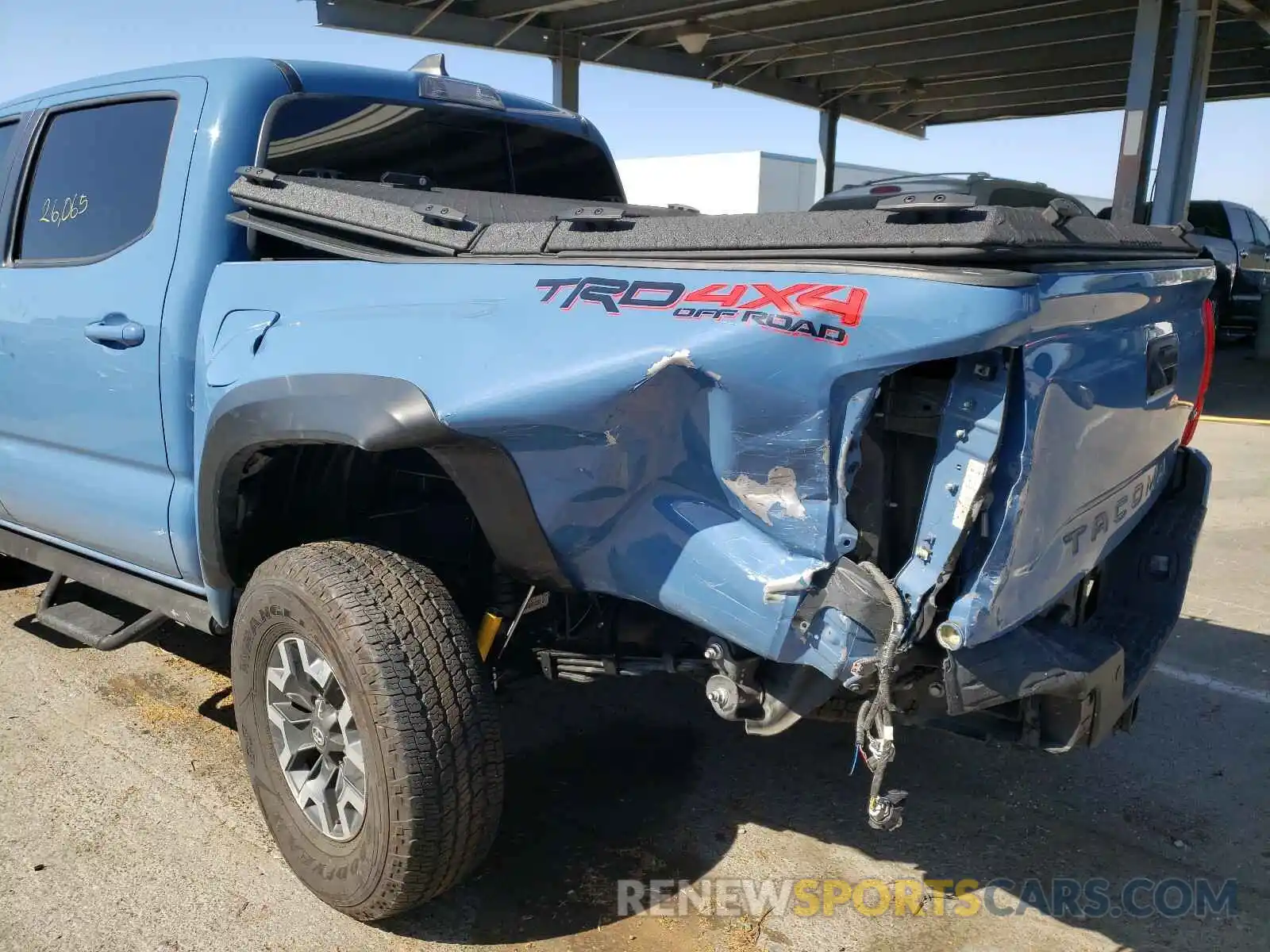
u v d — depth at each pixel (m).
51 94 3.86
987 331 1.80
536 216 3.27
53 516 3.71
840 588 2.05
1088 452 2.26
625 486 2.23
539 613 2.85
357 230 2.71
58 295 3.44
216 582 2.95
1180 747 3.63
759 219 2.13
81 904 2.63
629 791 3.26
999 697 2.16
